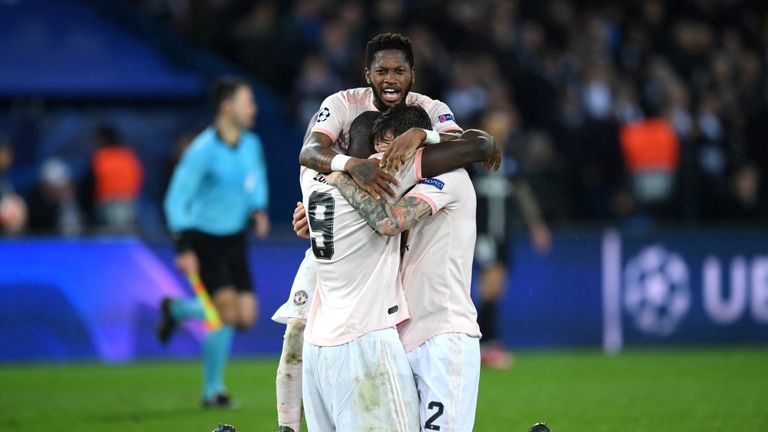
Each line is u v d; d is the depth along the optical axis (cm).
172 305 3195
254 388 3425
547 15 5725
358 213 1614
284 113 5181
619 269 4644
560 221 4969
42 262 4138
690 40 5788
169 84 5422
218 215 3055
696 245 4709
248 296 3088
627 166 5097
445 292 1670
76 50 5422
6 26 5419
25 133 5350
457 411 1647
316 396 1669
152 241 4238
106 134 4878
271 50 5406
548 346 4588
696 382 3553
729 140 5431
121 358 4181
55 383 3559
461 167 1688
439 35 5438
